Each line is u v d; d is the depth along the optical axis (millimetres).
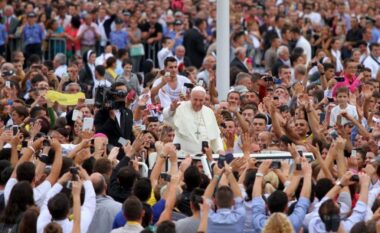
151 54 81062
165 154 39719
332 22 87500
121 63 71062
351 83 61969
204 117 46656
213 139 46656
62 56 68188
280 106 53031
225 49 58344
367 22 82938
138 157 43156
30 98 57438
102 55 70500
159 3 86750
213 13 86312
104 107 48375
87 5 82875
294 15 86062
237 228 36031
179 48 72875
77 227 35406
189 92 53000
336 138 43875
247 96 54906
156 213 37781
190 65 73562
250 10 83562
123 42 80125
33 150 39812
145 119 51094
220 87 58312
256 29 79375
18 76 63375
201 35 76188
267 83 57312
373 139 47969
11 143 42000
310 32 82625
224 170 36812
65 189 37094
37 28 79500
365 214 36625
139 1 87562
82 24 80500
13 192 36844
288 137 47375
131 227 35625
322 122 54031
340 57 77062
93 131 47062
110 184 39406
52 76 61625
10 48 80188
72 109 52812
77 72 64438
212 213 36219
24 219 35500
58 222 35594
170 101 55438
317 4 89250
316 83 61219
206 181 38438
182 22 80688
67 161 38906
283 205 36094
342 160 40562
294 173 37938
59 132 47875
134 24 80562
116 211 37781
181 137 46469
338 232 35250
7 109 53312
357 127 49500
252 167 39219
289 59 70875
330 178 40062
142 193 37281
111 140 48344
